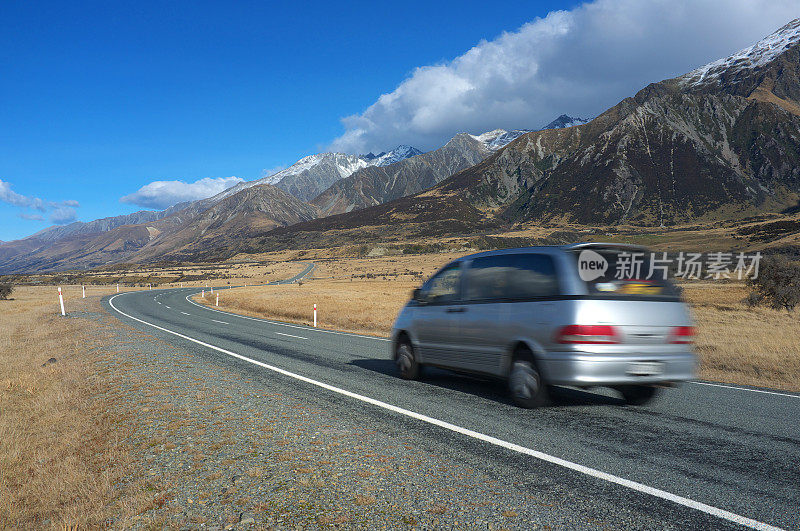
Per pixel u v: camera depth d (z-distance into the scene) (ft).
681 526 9.52
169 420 18.29
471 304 21.81
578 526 9.55
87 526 10.83
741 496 10.82
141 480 12.82
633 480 11.76
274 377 26.07
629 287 18.25
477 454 13.71
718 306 101.45
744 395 21.26
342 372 27.61
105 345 40.45
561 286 18.16
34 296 161.38
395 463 13.15
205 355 34.65
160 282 347.56
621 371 17.44
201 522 10.34
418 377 25.39
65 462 14.96
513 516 10.02
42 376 30.17
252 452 14.46
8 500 13.28
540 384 18.52
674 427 16.21
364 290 187.01
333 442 15.03
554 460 13.15
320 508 10.69
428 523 9.83
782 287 93.09
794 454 13.55
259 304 105.09
